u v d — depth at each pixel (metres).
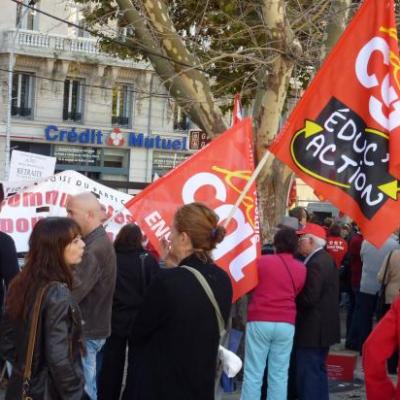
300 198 41.88
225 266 6.66
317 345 8.48
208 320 4.81
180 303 4.74
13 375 4.82
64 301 4.73
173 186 6.59
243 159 6.68
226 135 6.66
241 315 9.45
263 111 10.49
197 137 18.08
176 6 16.45
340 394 10.02
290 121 6.55
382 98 6.43
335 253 14.19
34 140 37.22
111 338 8.07
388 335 4.61
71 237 4.86
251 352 7.95
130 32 17.17
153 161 40.25
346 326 14.64
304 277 8.02
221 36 15.28
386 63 6.45
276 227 9.66
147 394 4.76
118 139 38.97
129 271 8.05
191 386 4.75
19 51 35.62
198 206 5.03
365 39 6.48
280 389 7.94
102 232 6.86
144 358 4.82
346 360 10.80
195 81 10.91
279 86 10.45
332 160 6.53
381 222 6.40
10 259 7.93
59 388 4.70
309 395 8.56
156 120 39.88
